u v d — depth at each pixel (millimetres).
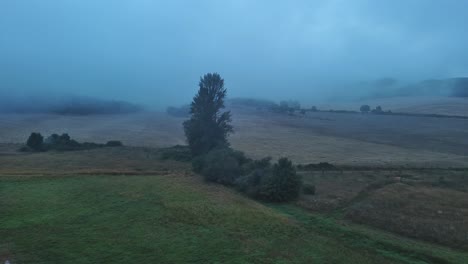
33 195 55062
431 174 74000
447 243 41312
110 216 46719
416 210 50562
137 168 80812
